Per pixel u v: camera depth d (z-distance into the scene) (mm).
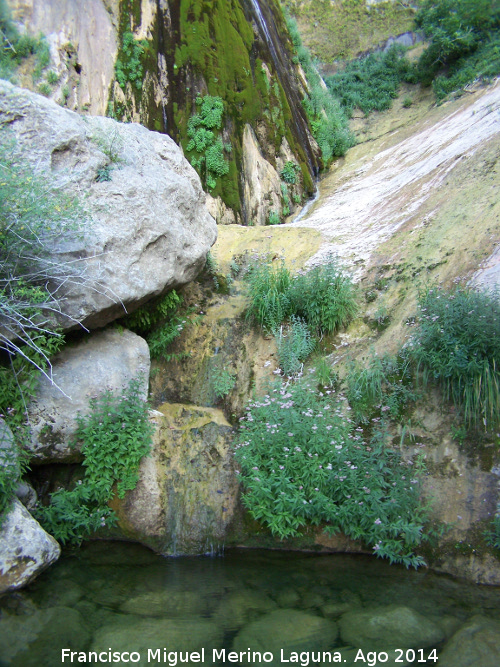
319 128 14828
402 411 6480
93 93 12031
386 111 16531
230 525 6051
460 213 8695
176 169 8180
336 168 14633
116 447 6078
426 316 6809
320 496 5684
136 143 7629
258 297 8039
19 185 5406
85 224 6047
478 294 6438
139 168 7297
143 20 12586
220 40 13023
